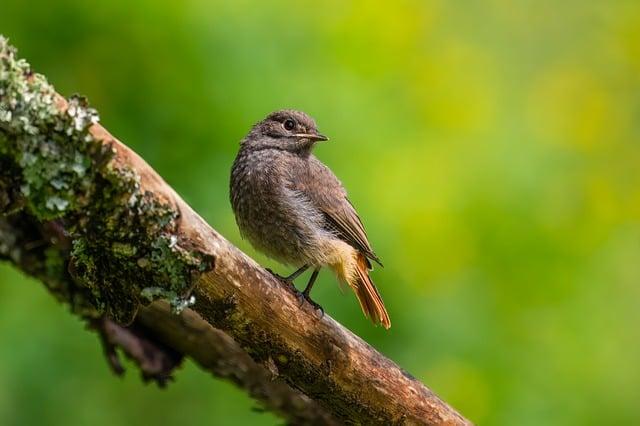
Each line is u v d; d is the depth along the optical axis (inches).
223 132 487.8
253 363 435.8
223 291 328.5
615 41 735.1
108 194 291.9
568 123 634.2
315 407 442.3
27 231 398.6
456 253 500.4
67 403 496.7
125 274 310.3
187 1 493.4
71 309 417.4
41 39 483.2
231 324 338.0
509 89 629.6
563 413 497.4
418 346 480.4
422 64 557.3
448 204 505.0
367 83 524.7
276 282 340.5
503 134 559.8
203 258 311.1
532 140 566.9
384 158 506.0
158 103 489.1
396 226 490.0
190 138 489.7
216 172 487.2
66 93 483.5
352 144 502.0
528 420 486.3
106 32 486.9
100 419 505.0
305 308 347.3
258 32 504.7
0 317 492.4
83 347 508.7
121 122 485.4
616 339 530.9
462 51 621.3
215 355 433.4
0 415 478.0
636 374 522.9
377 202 490.9
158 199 301.3
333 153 497.0
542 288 517.0
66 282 410.0
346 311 482.6
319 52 517.3
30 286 503.8
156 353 434.9
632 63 730.2
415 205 496.7
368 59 531.8
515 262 514.0
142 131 486.9
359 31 532.7
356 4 537.6
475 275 503.8
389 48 542.6
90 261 309.9
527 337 504.7
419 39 568.4
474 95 573.3
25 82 278.1
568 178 576.1
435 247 494.3
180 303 312.0
